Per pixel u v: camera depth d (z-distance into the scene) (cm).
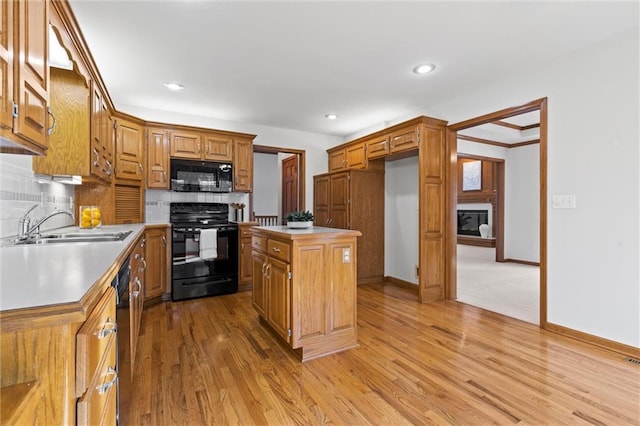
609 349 227
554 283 260
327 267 226
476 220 786
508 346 235
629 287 218
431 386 182
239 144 414
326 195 482
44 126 125
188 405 164
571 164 249
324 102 368
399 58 262
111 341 108
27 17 108
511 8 196
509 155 601
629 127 218
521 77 285
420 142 346
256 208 725
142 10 197
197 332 262
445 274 362
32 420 61
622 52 222
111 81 308
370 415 157
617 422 150
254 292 287
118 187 331
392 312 316
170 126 371
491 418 154
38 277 89
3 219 162
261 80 306
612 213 226
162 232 344
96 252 136
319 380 189
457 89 329
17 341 66
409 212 422
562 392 175
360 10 199
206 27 217
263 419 154
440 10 198
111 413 108
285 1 190
